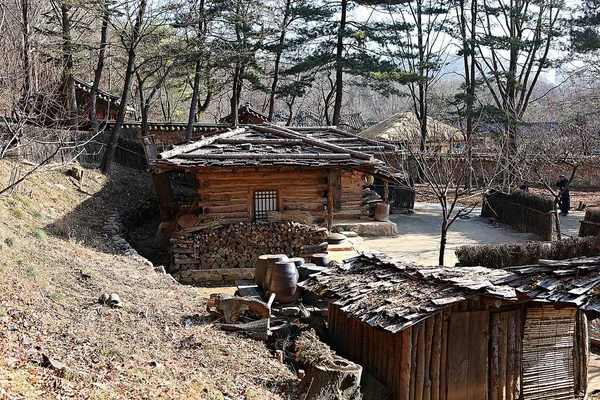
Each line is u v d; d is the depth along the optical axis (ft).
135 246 57.21
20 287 25.54
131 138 100.07
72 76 71.10
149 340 25.02
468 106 95.76
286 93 106.63
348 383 23.35
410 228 77.05
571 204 101.50
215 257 48.34
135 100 137.28
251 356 27.07
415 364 26.68
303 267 38.01
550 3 105.40
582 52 99.09
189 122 95.14
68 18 73.41
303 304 36.65
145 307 29.84
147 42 82.33
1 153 28.63
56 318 23.89
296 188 51.83
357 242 64.64
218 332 29.04
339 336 32.35
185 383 21.24
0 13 38.04
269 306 31.96
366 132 145.89
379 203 75.25
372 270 32.68
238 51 90.68
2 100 34.91
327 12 103.65
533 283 26.78
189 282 47.60
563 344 30.09
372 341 29.30
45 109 34.76
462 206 101.14
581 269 26.91
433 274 29.12
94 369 19.89
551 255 49.32
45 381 17.34
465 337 27.66
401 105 215.10
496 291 26.18
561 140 83.05
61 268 32.24
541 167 80.84
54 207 50.83
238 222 50.31
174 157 48.80
